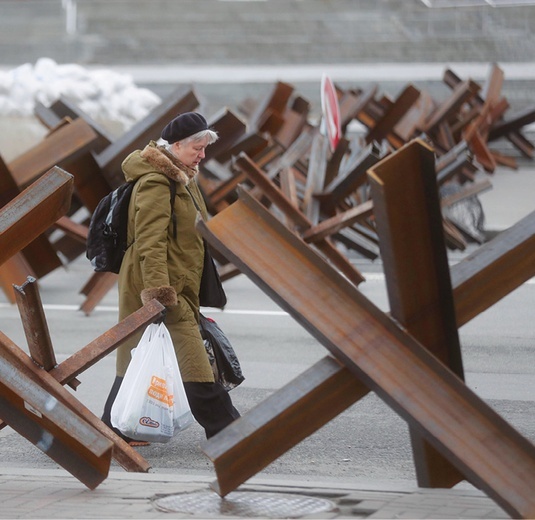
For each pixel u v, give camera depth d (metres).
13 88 85.56
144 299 23.27
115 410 22.95
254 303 49.59
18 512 17.64
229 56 139.50
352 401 16.98
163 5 144.25
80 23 143.75
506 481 15.84
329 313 16.38
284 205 45.12
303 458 24.61
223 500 18.52
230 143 47.44
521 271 17.17
